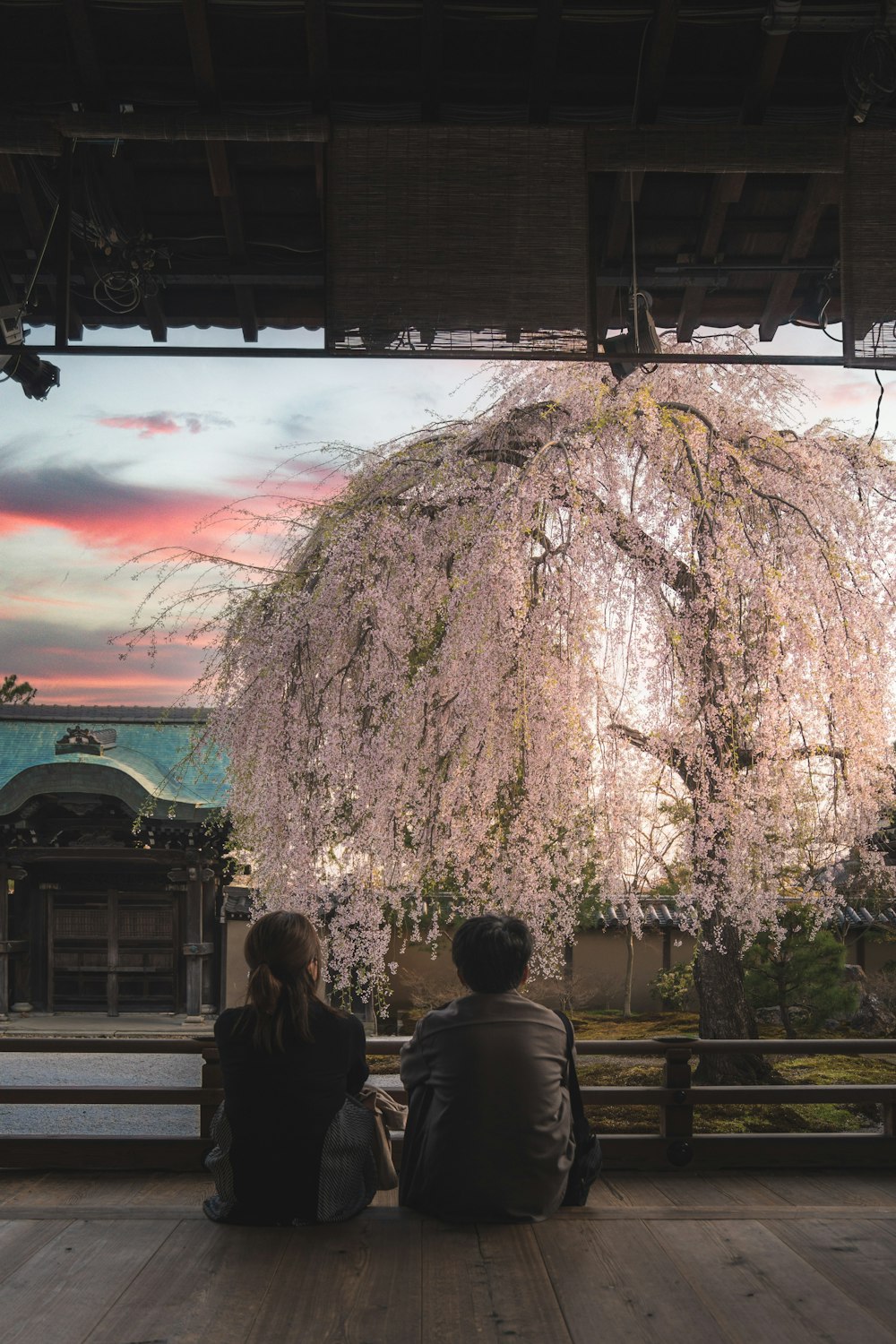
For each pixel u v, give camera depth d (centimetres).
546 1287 311
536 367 1107
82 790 1847
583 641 954
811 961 1375
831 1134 472
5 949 1891
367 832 996
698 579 974
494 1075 357
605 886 999
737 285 592
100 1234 349
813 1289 311
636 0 436
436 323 446
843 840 1048
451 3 433
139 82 459
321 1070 355
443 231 446
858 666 977
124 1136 460
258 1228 353
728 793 952
